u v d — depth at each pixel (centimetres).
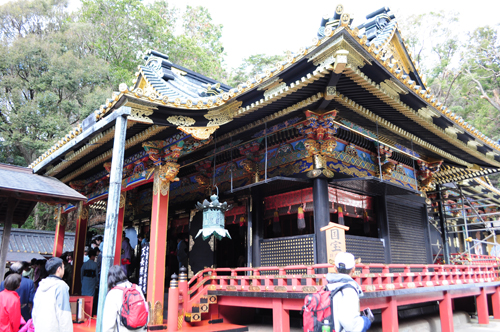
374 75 703
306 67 670
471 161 1313
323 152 900
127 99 729
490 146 1135
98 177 1306
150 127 886
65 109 2606
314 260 865
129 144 977
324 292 366
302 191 961
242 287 823
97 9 3130
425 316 1098
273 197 1034
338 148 987
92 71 2733
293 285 707
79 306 947
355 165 1030
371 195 1093
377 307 703
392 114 886
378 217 1081
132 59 3275
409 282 799
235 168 1127
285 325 729
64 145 933
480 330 1068
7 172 953
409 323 970
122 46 3216
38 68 2672
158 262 909
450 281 967
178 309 849
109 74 2847
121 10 3158
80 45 3078
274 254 968
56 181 998
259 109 820
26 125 2425
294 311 927
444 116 921
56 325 457
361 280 699
